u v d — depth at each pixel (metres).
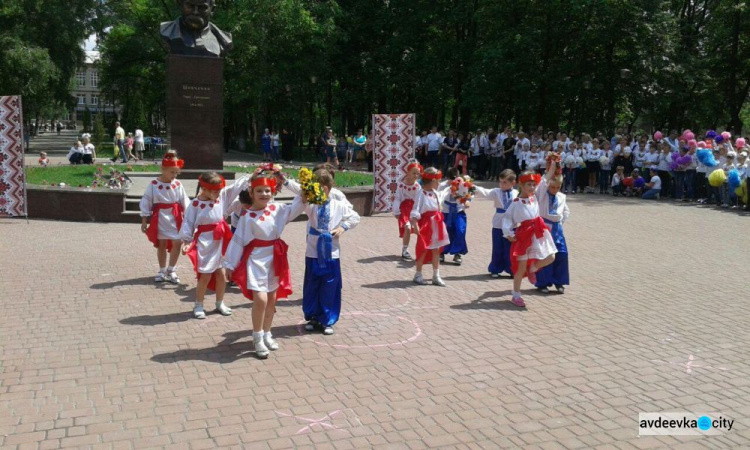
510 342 6.23
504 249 8.98
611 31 26.16
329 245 6.31
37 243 10.77
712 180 16.98
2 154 12.95
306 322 6.76
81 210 13.21
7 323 6.51
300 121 34.22
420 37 33.31
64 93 36.06
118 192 13.09
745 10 27.55
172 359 5.60
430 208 8.39
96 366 5.40
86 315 6.84
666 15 26.64
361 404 4.72
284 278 5.84
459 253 9.96
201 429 4.27
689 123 31.97
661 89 27.33
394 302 7.62
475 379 5.25
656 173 19.34
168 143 16.86
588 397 4.93
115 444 4.04
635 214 15.85
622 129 22.86
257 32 29.53
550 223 8.18
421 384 5.13
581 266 9.95
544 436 4.27
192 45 16.72
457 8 31.12
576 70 27.52
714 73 30.52
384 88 33.75
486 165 24.56
